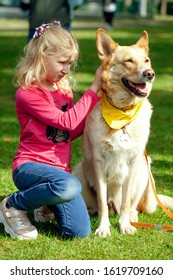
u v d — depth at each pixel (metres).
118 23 30.53
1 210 4.67
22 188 4.64
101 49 4.83
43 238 4.63
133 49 4.81
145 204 5.33
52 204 4.55
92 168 5.11
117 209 5.25
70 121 4.55
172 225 5.05
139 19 35.47
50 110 4.55
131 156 4.89
